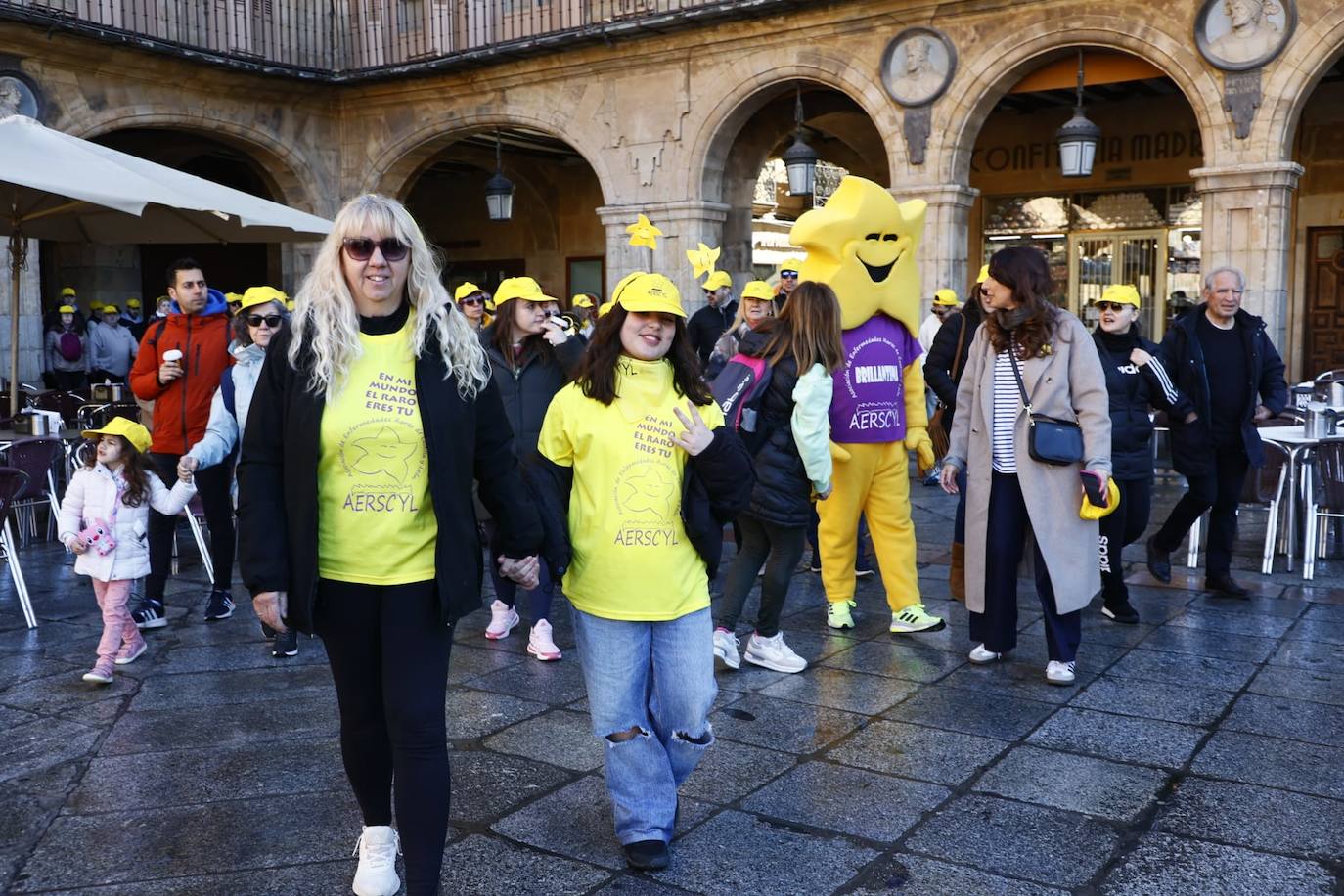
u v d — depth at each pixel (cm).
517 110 1625
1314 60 1116
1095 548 496
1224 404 636
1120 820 362
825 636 579
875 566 738
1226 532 650
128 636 539
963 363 631
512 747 429
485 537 568
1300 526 784
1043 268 493
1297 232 1523
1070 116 1658
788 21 1396
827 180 2019
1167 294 1606
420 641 291
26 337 1455
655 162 1519
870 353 562
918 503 992
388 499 288
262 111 1689
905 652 549
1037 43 1257
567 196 2130
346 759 307
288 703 483
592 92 1560
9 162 760
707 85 1470
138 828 362
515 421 538
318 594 291
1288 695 478
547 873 331
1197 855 338
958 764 408
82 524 512
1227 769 402
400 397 289
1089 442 480
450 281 2292
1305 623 592
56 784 397
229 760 419
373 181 1748
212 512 616
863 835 353
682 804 376
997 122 1719
